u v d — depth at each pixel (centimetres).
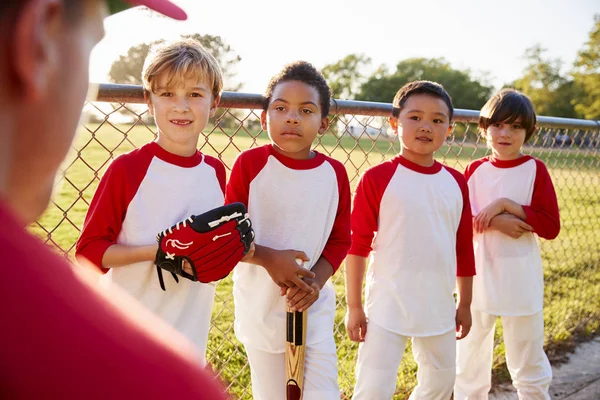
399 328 226
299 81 200
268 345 200
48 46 34
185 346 38
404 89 246
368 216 231
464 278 249
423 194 233
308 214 204
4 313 29
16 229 32
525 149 400
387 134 286
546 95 5447
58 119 36
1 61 32
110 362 31
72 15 37
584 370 322
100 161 839
